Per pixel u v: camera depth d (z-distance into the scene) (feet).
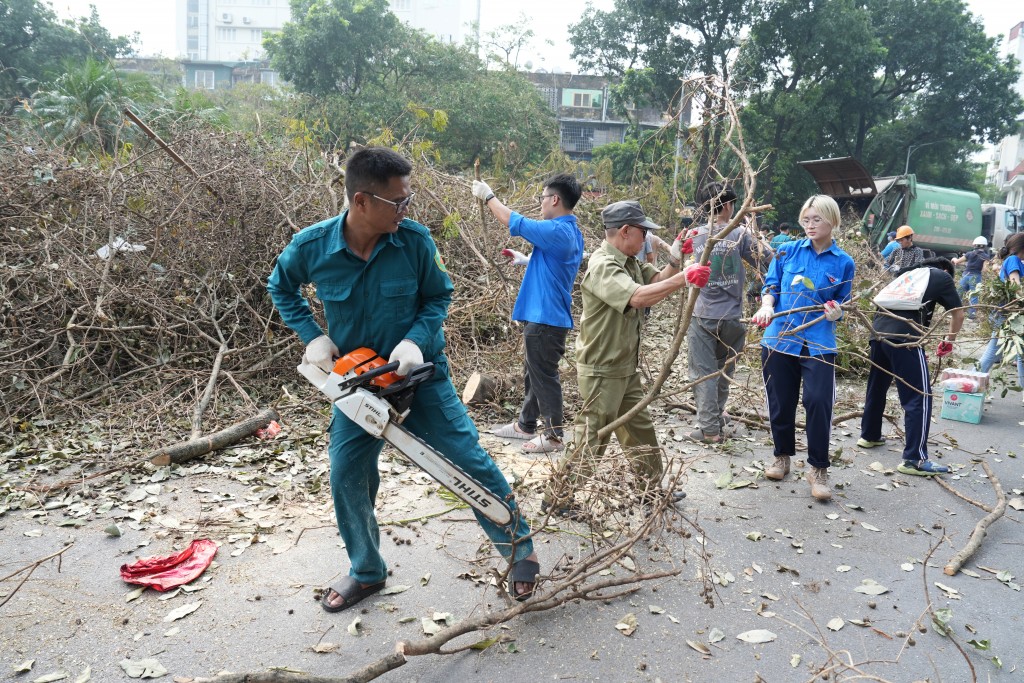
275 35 101.71
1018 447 17.33
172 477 13.80
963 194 67.36
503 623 9.19
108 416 16.97
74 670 8.11
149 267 19.53
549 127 101.14
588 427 11.76
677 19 89.15
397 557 10.85
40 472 13.84
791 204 93.76
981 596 10.23
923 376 15.08
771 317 13.62
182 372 18.72
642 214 11.67
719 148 13.08
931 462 15.30
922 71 102.99
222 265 20.45
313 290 20.49
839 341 18.84
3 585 9.87
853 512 13.15
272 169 23.98
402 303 8.57
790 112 93.15
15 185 20.02
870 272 30.32
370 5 98.32
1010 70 102.42
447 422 9.08
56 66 107.04
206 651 8.49
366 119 94.38
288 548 11.07
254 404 17.83
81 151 25.55
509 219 14.78
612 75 96.43
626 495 10.38
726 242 15.83
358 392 8.02
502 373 20.03
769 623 9.42
